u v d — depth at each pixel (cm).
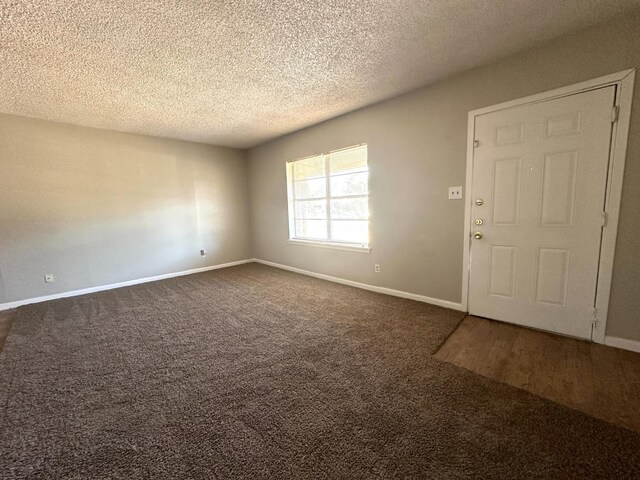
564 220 223
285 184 491
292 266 504
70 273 388
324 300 339
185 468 122
